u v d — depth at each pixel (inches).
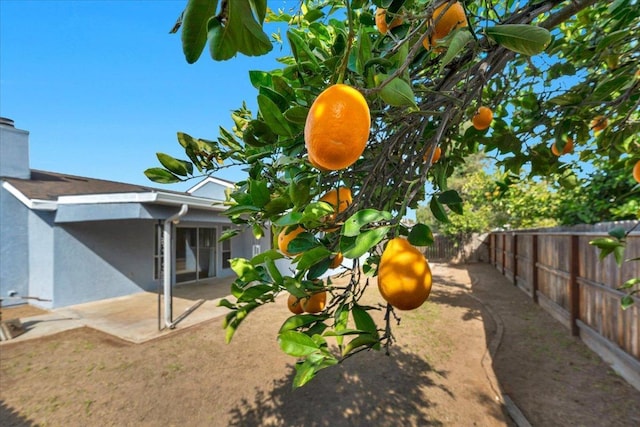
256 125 38.8
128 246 382.0
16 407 146.1
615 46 76.5
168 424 134.0
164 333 239.5
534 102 85.3
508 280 473.4
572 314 224.4
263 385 164.2
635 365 152.2
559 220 335.9
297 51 41.2
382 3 41.0
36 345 218.2
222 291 399.2
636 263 156.3
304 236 37.1
